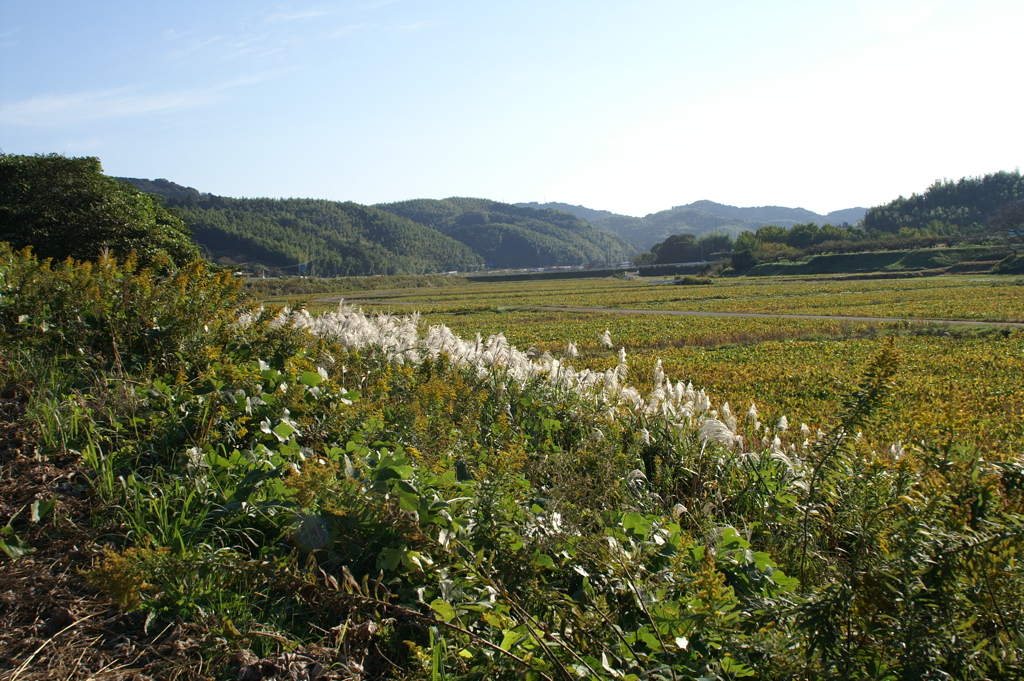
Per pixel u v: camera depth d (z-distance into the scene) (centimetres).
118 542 384
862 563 387
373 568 382
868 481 457
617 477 574
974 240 12394
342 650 325
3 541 364
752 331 3547
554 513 441
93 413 512
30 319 643
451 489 423
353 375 718
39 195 2292
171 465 466
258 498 426
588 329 4047
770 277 11469
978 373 1959
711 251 19738
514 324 4653
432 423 567
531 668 305
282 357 690
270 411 546
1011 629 313
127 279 691
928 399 1439
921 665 297
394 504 390
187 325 655
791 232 17288
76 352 622
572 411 767
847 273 11238
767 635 334
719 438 644
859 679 302
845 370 2066
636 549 417
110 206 2389
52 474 437
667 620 349
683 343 3200
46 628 315
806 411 1356
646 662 331
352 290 12562
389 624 340
